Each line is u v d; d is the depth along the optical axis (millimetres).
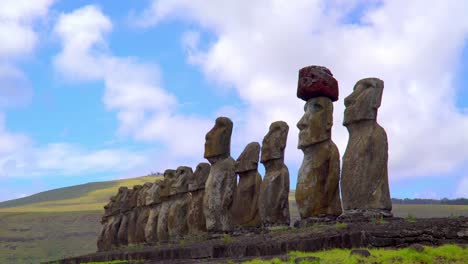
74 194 134625
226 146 28766
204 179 30719
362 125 20500
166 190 35375
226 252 21734
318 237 17562
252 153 26766
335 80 22734
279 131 25188
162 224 35219
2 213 97938
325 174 21719
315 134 21953
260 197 24875
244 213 26422
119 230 44750
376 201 19625
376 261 14070
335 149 21969
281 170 24844
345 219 19875
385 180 19922
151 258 28750
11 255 71312
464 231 15977
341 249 16531
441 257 14070
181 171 34250
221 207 27719
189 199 33562
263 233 23188
